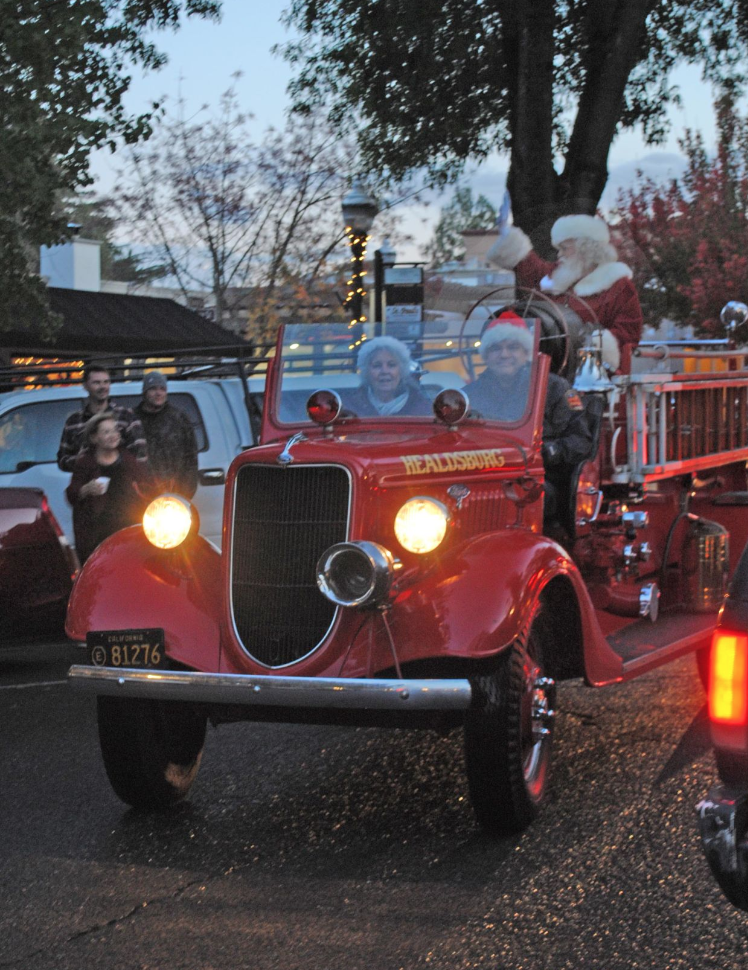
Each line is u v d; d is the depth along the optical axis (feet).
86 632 17.42
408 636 16.26
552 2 46.78
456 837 17.04
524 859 16.11
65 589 28.91
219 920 14.34
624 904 14.55
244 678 15.93
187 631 17.30
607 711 23.58
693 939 13.55
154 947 13.64
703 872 15.43
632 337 24.72
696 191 92.12
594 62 47.91
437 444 18.07
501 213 24.38
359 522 16.62
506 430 19.65
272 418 20.25
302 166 84.02
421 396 19.85
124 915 14.52
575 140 48.16
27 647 28.71
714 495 28.04
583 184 47.52
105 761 17.83
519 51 47.96
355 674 16.38
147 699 17.76
